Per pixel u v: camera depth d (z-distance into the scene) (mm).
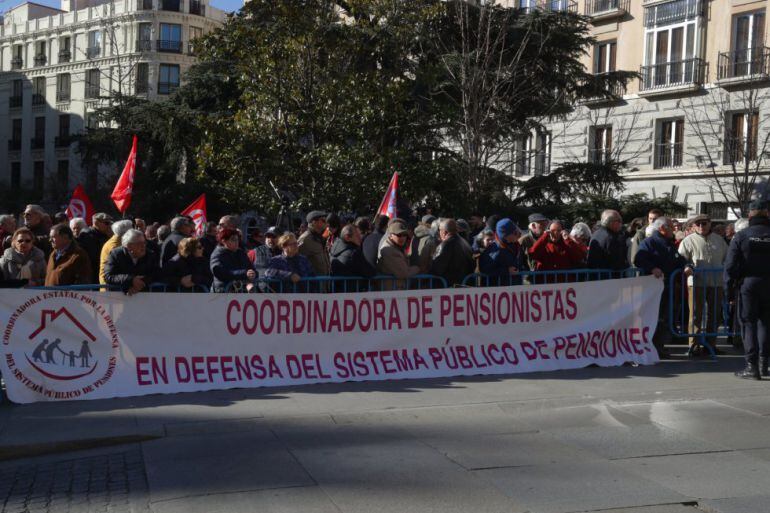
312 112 17547
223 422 6535
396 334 8445
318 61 18547
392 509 4586
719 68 28953
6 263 8875
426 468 5344
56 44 59562
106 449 5902
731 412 6902
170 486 5008
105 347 7484
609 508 4590
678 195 30094
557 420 6664
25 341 7219
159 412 6875
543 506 4617
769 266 8195
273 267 8430
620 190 24500
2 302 7148
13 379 7156
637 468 5328
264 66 17688
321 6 18438
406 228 8820
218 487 4977
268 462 5477
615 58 32688
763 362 8359
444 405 7172
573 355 9008
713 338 9984
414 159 19031
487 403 7246
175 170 27266
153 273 7992
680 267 9617
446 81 21438
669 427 6402
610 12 32281
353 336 8305
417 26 20438
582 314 9094
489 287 8750
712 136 29062
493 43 22250
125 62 55125
